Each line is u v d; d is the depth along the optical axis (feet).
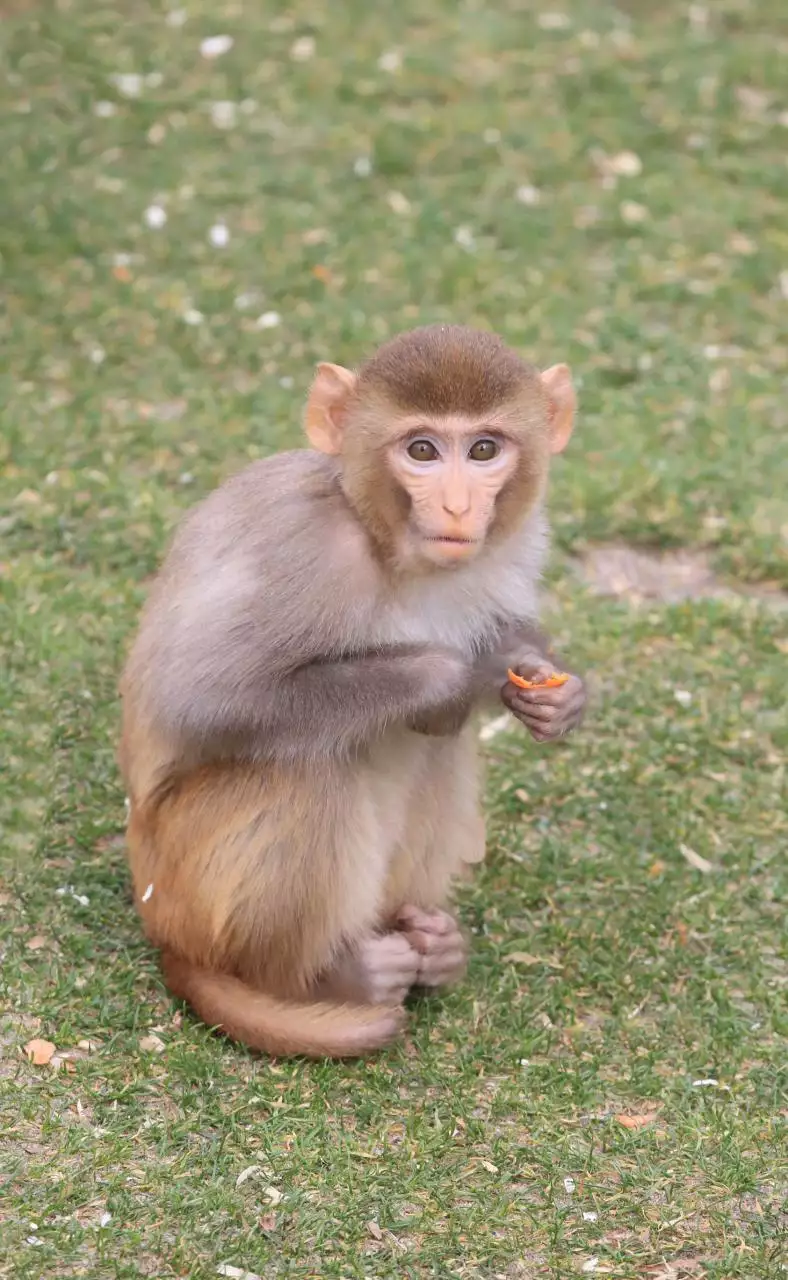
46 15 72.95
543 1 78.33
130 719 32.63
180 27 73.00
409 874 33.99
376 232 61.36
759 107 71.36
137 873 33.24
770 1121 30.94
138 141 65.41
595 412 53.36
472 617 32.50
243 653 30.19
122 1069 30.73
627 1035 33.04
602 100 70.33
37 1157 28.73
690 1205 28.94
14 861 35.99
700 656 44.55
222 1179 28.48
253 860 31.17
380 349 30.99
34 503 47.73
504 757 41.09
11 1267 26.43
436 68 71.77
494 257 60.44
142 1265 26.86
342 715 30.37
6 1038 31.40
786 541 48.73
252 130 66.85
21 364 53.47
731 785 40.40
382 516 30.14
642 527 48.88
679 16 77.66
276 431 50.90
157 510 47.55
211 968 32.22
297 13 75.05
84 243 59.11
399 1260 27.27
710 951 35.50
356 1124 30.14
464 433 29.76
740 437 52.37
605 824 38.99
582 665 43.93
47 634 42.39
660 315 58.54
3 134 65.00
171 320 55.72
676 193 65.16
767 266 60.90
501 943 35.45
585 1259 27.73
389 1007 32.14
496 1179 29.14
